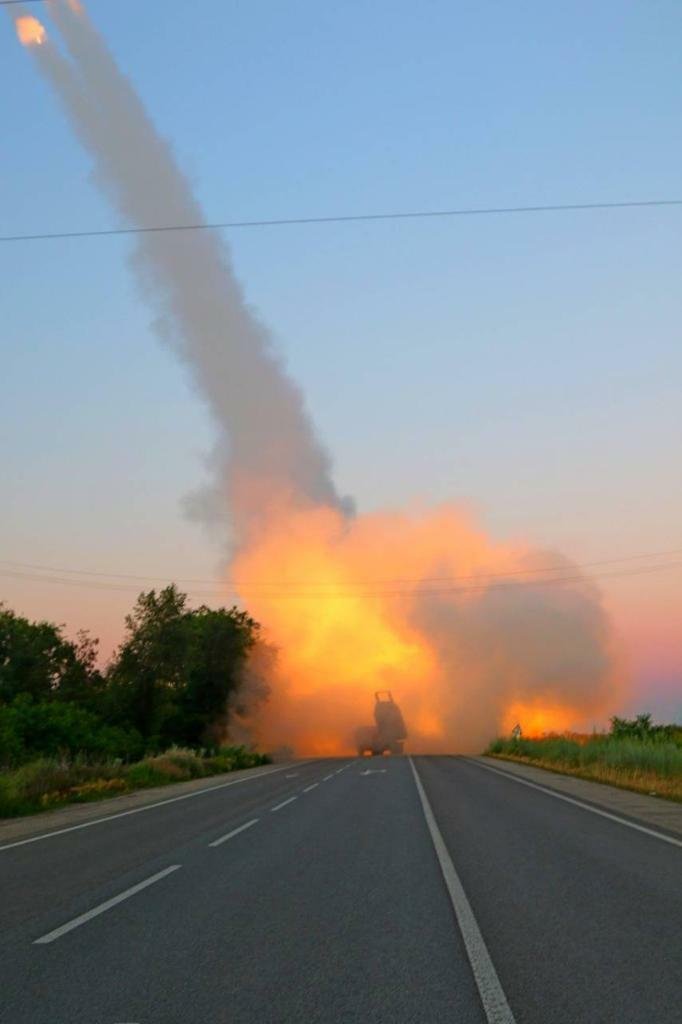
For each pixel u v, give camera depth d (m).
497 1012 6.38
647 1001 6.58
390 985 7.11
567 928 8.87
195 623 75.62
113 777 36.31
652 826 17.48
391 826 18.02
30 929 9.23
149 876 12.45
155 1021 6.34
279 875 12.30
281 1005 6.65
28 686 69.00
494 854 13.90
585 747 41.97
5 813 24.94
